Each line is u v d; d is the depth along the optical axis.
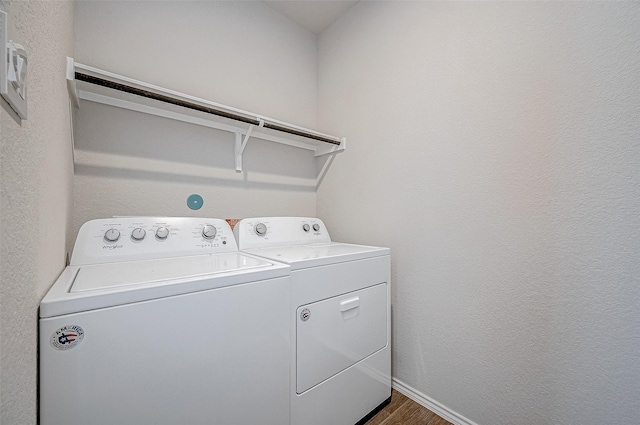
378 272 1.38
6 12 0.37
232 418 0.81
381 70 1.67
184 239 1.20
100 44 1.28
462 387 1.28
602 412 0.91
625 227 0.87
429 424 1.29
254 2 1.84
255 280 0.88
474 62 1.24
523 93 1.09
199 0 1.60
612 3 0.89
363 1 1.81
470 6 1.26
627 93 0.86
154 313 0.69
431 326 1.40
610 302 0.90
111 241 1.04
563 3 0.99
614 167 0.89
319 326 1.08
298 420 1.00
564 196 0.99
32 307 0.51
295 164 2.05
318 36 2.19
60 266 0.82
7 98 0.37
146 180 1.41
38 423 0.55
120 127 1.34
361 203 1.79
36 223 0.54
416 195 1.48
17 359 0.44
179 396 0.72
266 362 0.90
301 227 1.67
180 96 1.37
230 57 1.72
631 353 0.86
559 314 1.00
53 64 0.69
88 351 0.60
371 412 1.34
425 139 1.44
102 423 0.61
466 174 1.27
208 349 0.77
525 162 1.09
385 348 1.41
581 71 0.95
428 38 1.43
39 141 0.56
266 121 1.65
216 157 1.66
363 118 1.79
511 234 1.13
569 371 0.98
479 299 1.22
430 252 1.41
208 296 0.78
